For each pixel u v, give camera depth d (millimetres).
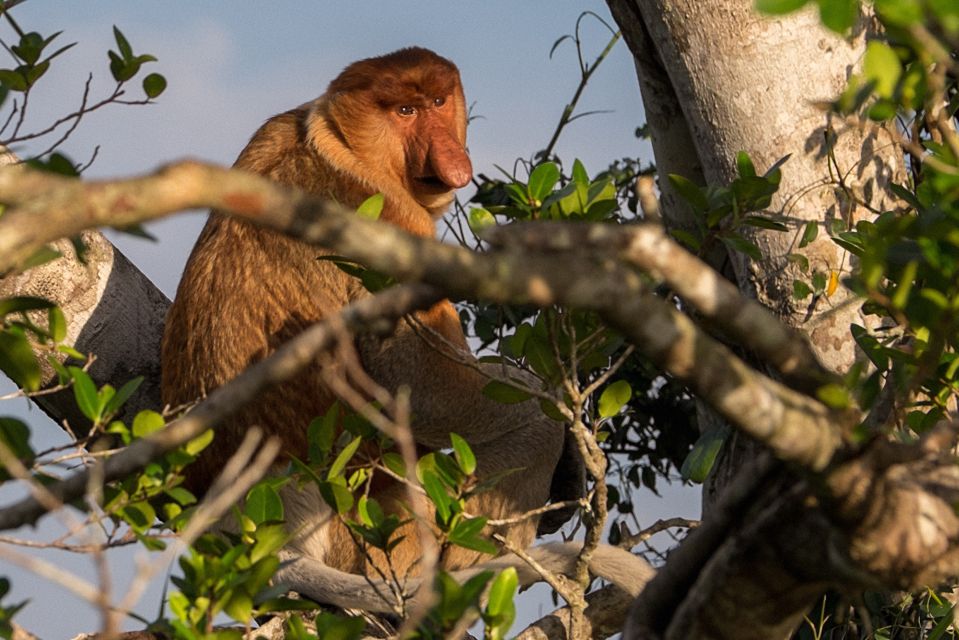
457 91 11258
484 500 9914
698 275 3598
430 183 11000
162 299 10664
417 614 4434
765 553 4484
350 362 4199
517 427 10188
